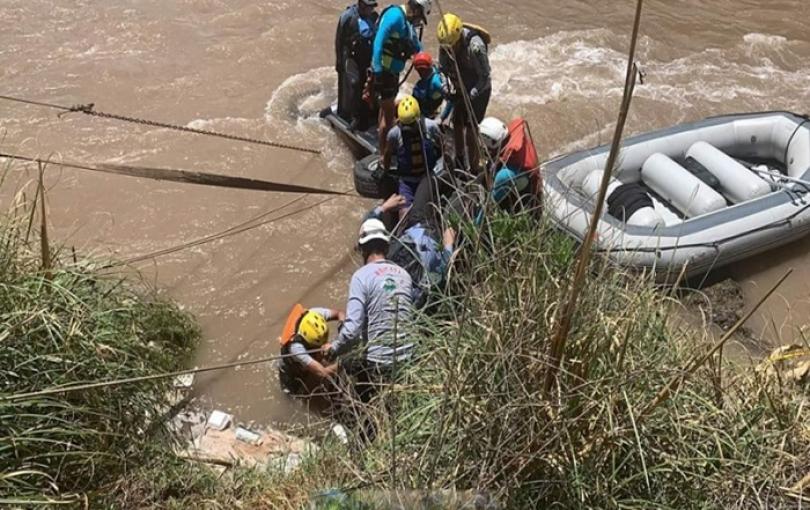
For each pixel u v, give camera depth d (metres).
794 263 6.00
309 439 4.16
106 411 3.75
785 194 6.00
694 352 3.45
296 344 4.73
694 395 3.20
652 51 8.66
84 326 3.88
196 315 5.37
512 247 3.39
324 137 7.07
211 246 5.91
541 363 3.00
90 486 3.59
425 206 5.04
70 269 4.16
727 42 8.91
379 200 6.38
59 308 3.89
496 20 9.02
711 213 5.81
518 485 2.98
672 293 3.68
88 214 6.07
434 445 3.12
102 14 8.51
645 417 3.04
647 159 6.43
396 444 3.23
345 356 4.17
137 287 5.18
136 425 3.96
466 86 5.79
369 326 4.44
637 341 3.24
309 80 7.80
